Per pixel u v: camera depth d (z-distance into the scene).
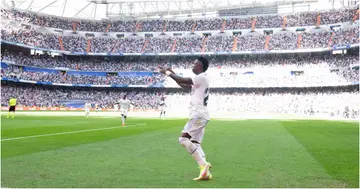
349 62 73.56
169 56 88.88
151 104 80.69
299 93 77.44
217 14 99.06
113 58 90.62
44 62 83.56
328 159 10.91
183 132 8.27
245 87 79.06
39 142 15.12
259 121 37.00
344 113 57.50
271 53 82.62
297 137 18.67
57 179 7.79
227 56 86.25
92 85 83.88
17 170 8.80
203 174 7.77
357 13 77.69
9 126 25.02
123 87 86.88
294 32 83.56
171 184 7.38
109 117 43.06
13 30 80.38
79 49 87.25
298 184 7.41
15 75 75.81
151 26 92.12
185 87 8.98
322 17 82.81
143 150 12.79
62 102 80.38
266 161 10.48
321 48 76.69
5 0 84.06
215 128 25.58
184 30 90.12
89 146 13.88
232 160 10.69
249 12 97.56
